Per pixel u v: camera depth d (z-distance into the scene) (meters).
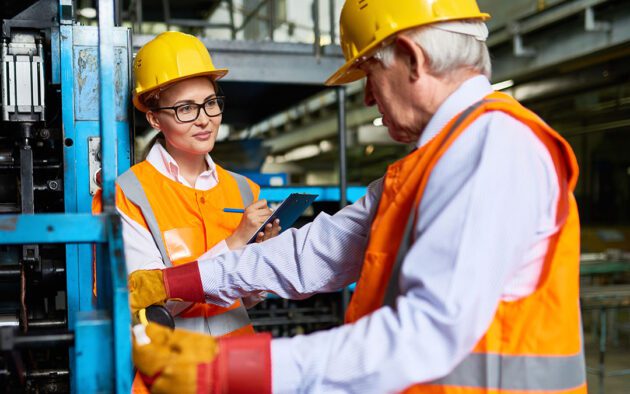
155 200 1.66
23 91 1.67
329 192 3.40
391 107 1.10
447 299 0.86
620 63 6.66
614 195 14.35
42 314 1.86
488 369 0.94
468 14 1.04
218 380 0.88
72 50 1.81
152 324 0.96
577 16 5.86
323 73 3.72
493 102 0.98
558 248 0.96
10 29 1.70
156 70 1.68
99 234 0.92
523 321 0.95
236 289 1.38
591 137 14.69
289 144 13.33
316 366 0.90
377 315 0.92
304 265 1.34
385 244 1.06
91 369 0.88
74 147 1.83
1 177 1.85
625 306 4.54
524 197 0.90
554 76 7.53
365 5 1.09
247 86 4.00
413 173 1.03
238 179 1.92
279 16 7.06
